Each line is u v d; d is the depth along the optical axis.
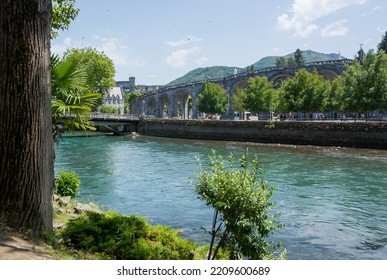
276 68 79.25
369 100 48.97
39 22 7.70
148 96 110.69
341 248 13.66
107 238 7.71
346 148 47.06
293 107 61.31
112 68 91.88
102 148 51.66
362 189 23.31
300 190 23.05
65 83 10.85
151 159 39.22
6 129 7.57
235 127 62.53
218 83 91.50
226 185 7.76
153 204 20.00
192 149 49.91
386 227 16.11
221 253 8.30
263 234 7.79
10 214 7.45
